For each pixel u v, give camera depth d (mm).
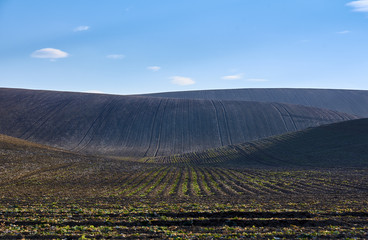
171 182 37750
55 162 51594
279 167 54281
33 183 35562
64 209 19953
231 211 18141
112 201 24344
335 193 28281
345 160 55312
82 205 22062
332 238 13242
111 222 16391
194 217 17562
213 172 47500
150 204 22719
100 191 31156
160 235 13773
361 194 26953
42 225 15500
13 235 13398
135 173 46094
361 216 17562
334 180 36781
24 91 132375
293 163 58094
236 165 59906
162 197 26875
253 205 21250
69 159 55812
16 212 18734
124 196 27500
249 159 66625
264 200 24188
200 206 20984
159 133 102062
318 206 20594
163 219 16922
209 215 17828
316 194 27750
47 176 40281
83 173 44000
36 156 53969
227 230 14859
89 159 58719
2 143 59250
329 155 60000
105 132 101812
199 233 14312
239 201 23812
